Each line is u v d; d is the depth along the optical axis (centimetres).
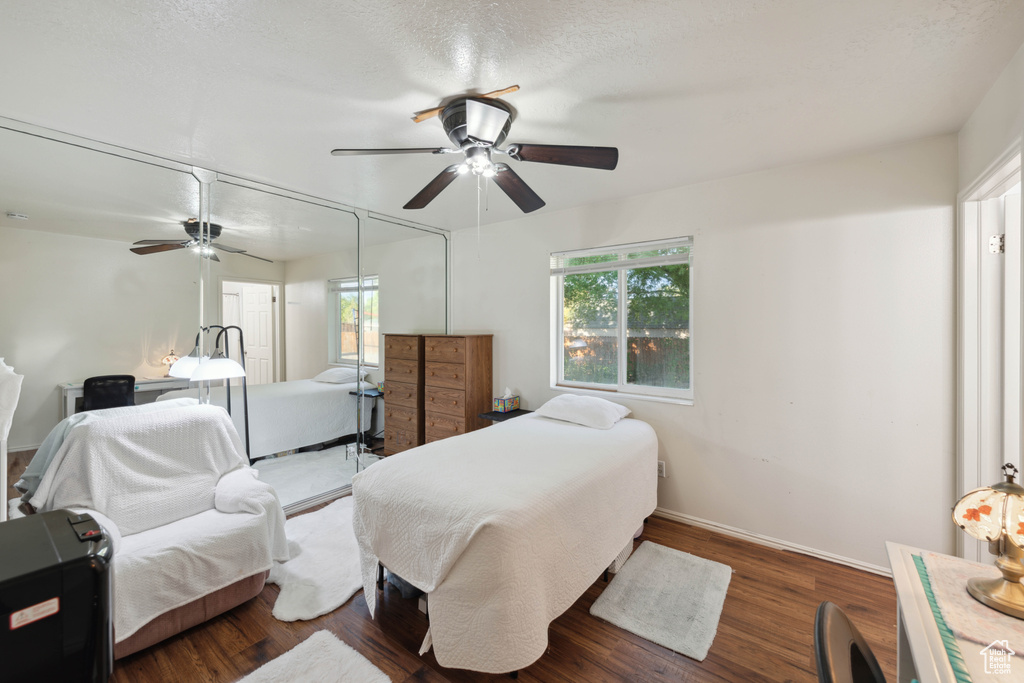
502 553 152
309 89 170
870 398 237
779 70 159
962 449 209
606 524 211
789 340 259
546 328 369
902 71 160
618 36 139
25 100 177
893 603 208
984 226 202
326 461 348
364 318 375
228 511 221
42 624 65
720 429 284
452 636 158
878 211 233
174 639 184
